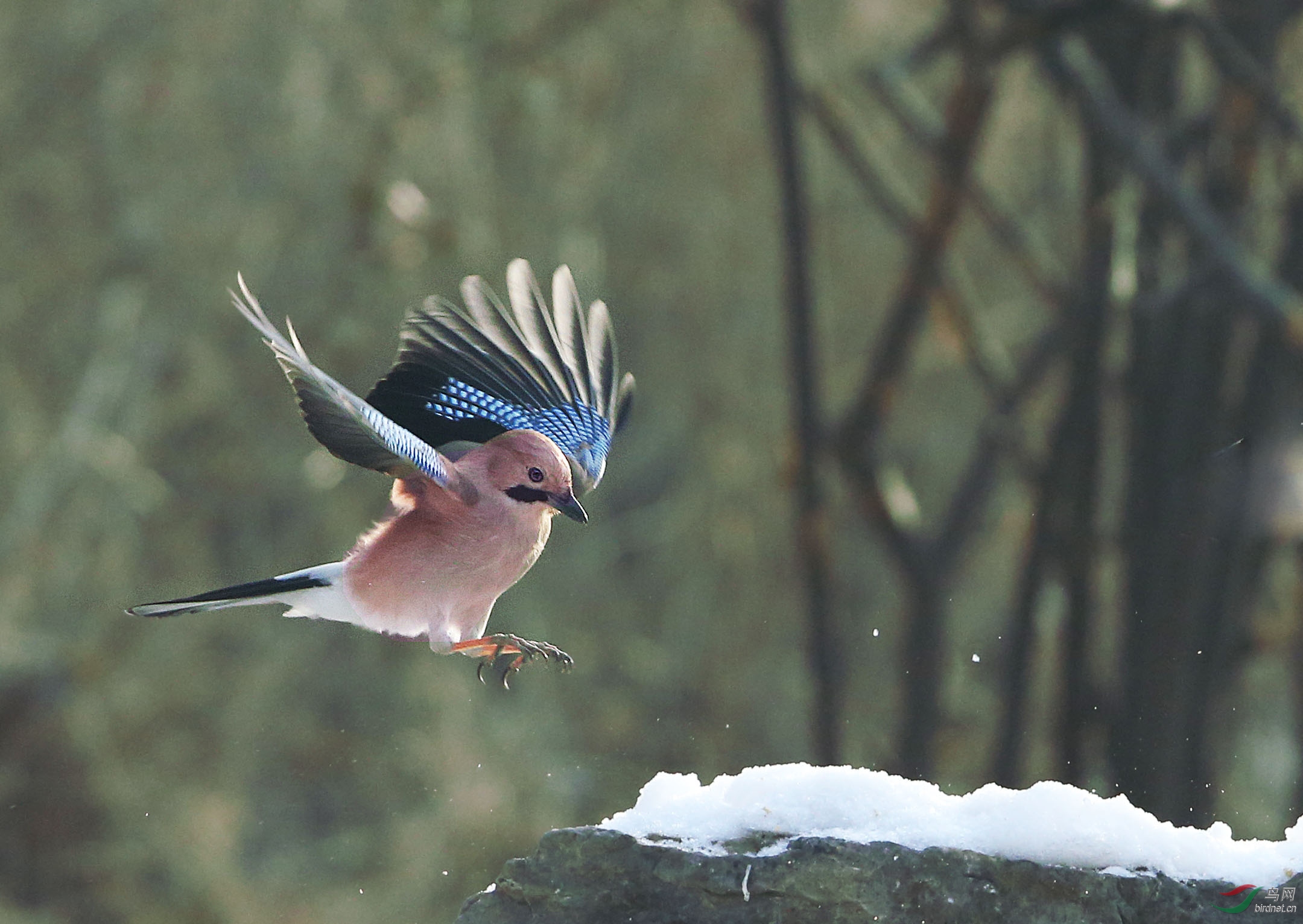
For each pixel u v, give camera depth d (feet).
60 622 56.90
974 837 14.74
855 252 61.72
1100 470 34.81
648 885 14.73
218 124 58.03
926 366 59.52
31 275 60.29
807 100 37.63
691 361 64.80
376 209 48.78
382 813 56.29
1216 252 31.50
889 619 60.03
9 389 59.62
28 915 50.47
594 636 63.36
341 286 55.11
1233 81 32.58
